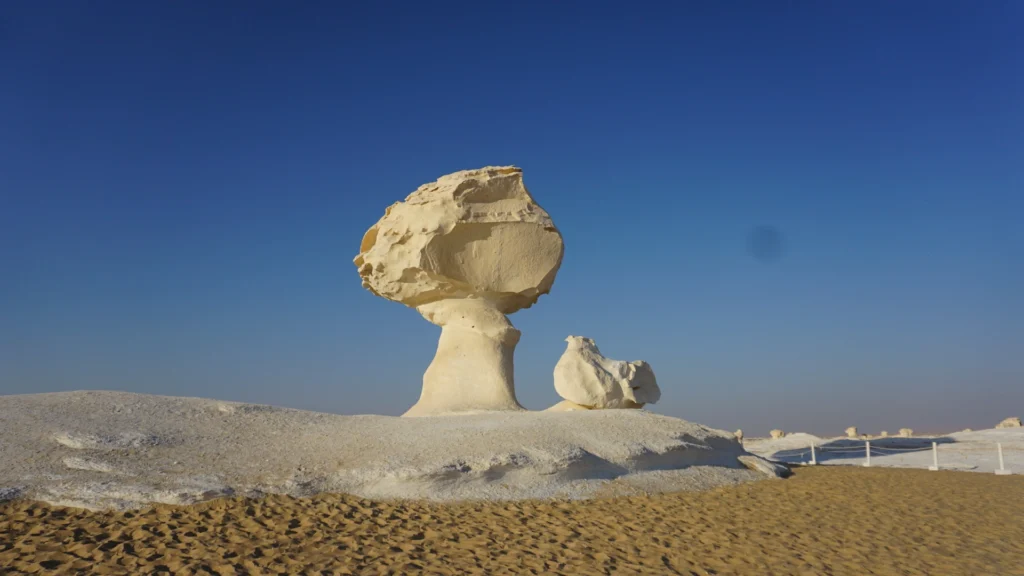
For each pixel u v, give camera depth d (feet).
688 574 27.76
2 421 39.01
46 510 30.78
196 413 44.09
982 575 29.27
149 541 27.99
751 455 53.83
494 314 64.13
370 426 44.78
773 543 32.73
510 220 62.34
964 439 90.33
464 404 60.29
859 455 83.41
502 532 31.53
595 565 27.96
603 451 42.60
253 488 33.88
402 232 61.82
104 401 44.37
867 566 29.96
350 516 32.22
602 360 64.75
